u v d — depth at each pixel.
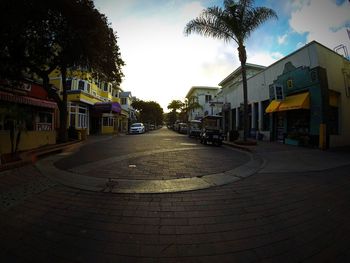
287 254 2.66
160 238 3.02
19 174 6.33
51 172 6.67
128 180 5.89
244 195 4.84
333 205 4.27
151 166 7.79
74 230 3.21
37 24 9.64
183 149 13.20
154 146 14.61
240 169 7.48
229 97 29.17
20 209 3.94
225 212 3.92
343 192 5.07
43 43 10.64
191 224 3.45
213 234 3.14
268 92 18.97
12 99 10.82
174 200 4.50
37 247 2.76
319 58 13.58
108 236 3.05
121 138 22.61
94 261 2.49
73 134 17.45
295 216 3.77
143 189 5.14
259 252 2.71
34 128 13.40
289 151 12.13
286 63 16.39
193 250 2.74
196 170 7.23
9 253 2.62
